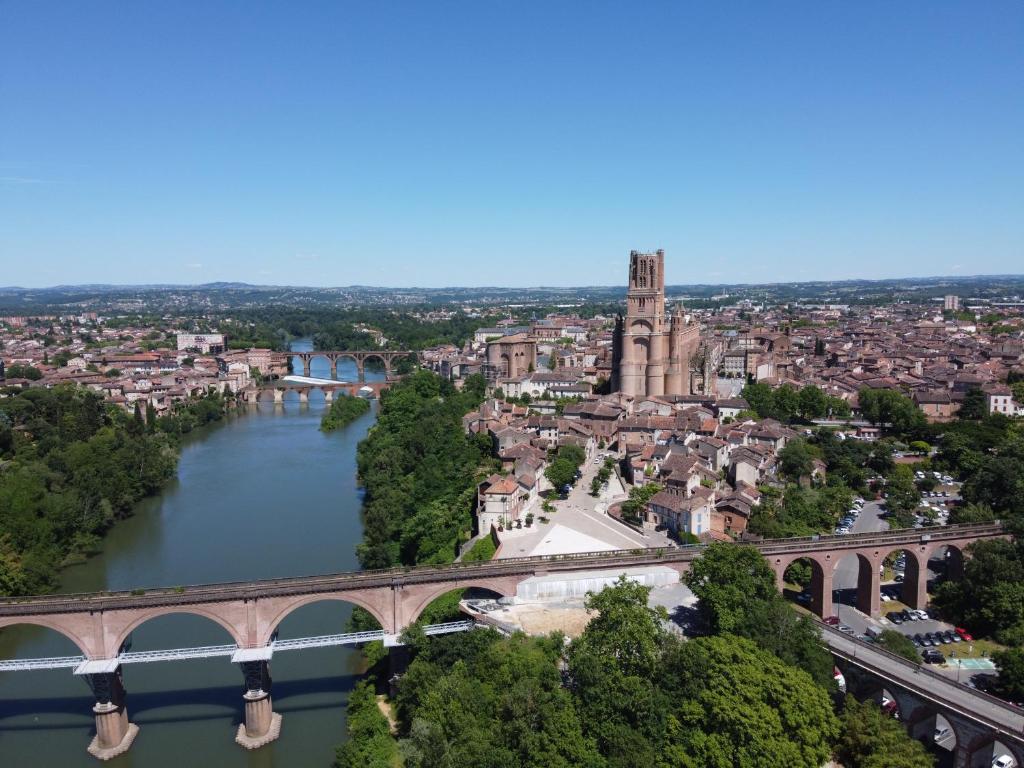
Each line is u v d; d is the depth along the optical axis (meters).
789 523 195.75
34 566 189.88
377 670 155.00
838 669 137.25
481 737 111.06
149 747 135.62
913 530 172.88
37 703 148.50
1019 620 153.12
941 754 124.06
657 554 168.25
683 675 119.50
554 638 134.62
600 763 107.06
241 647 141.88
